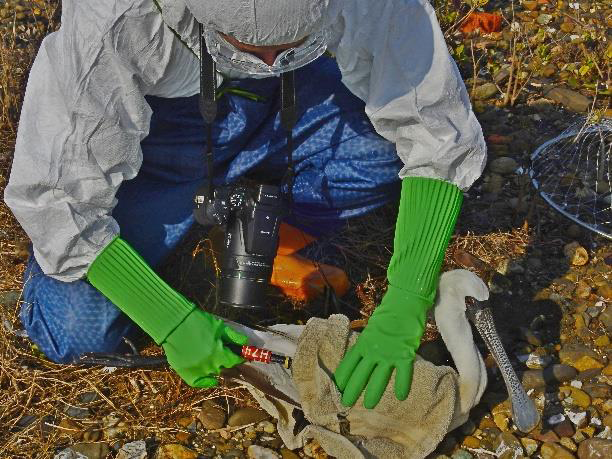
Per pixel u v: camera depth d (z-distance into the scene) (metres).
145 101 1.82
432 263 1.86
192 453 1.90
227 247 1.89
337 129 2.11
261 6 1.51
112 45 1.74
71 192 1.81
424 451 1.81
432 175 1.88
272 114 2.11
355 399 1.81
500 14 3.02
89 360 1.94
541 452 1.88
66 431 1.95
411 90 1.84
